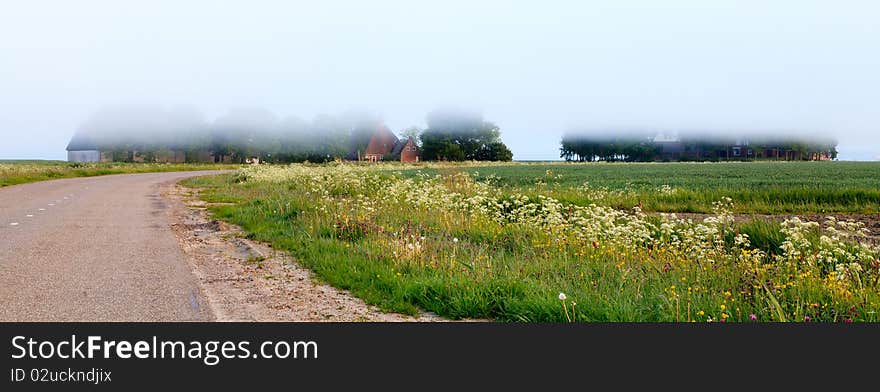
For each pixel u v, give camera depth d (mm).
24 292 6648
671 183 29672
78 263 8414
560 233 10047
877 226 14242
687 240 8695
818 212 17797
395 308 6422
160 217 14945
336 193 19953
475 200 12664
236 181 33750
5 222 13016
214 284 7363
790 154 141375
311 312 6285
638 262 8180
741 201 19688
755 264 7641
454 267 7621
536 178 34531
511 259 8570
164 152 113188
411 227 11352
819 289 6449
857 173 42406
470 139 127562
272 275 8008
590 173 44531
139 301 6406
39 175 34969
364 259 8359
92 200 19719
